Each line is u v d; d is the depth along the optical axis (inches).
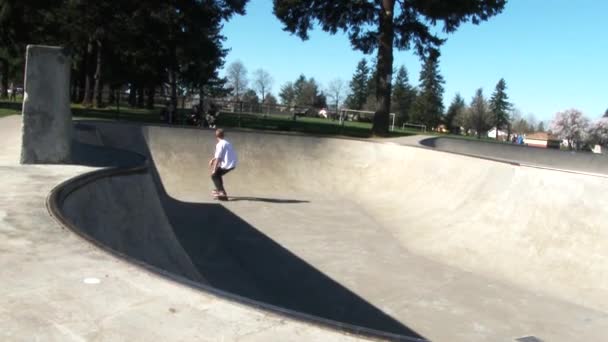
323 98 3848.4
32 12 1048.2
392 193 551.8
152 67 1357.0
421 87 3388.3
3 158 361.1
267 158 622.2
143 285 144.3
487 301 290.8
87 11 1087.6
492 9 919.0
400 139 784.3
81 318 123.4
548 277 315.6
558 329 257.9
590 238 320.2
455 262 358.6
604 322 265.7
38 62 331.6
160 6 1095.0
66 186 244.4
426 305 283.9
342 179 616.1
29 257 163.5
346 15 1015.6
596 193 332.5
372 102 3521.2
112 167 323.9
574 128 2925.7
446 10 905.5
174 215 447.5
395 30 1024.2
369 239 412.2
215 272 320.5
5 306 127.9
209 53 1208.2
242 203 510.3
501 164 419.2
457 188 461.7
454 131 3373.5
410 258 367.2
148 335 116.1
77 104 1515.7
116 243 259.1
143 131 578.6
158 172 554.9
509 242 356.5
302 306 277.9
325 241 400.2
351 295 296.4
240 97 3398.1
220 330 119.3
